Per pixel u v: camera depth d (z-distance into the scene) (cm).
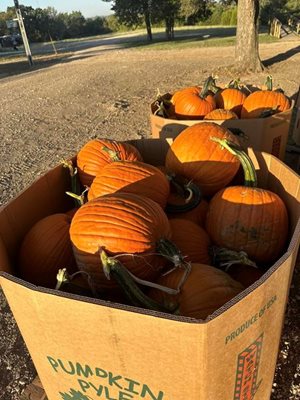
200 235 196
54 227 192
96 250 152
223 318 106
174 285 149
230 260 179
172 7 2852
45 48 3669
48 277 188
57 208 233
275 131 334
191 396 123
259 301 117
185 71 1266
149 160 280
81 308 113
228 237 196
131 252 151
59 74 1481
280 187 212
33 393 221
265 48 1762
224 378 125
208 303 142
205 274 151
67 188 244
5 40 4647
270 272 115
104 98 945
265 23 3569
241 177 258
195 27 4578
